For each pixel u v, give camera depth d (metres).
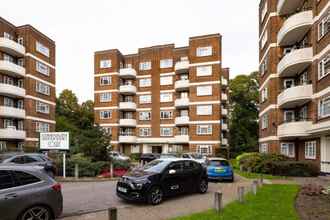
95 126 21.80
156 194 10.00
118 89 47.44
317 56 19.16
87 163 18.28
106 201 10.43
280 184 13.94
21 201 6.49
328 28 17.58
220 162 16.75
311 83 20.55
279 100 23.72
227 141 45.44
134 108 47.47
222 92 46.06
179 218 7.52
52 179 7.39
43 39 38.81
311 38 20.80
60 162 17.78
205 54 40.84
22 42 35.53
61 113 61.72
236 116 50.44
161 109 46.22
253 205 8.90
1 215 6.18
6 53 33.91
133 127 48.03
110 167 18.58
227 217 7.51
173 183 10.86
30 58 35.47
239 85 50.84
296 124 20.55
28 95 34.88
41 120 37.47
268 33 26.77
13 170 6.74
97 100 48.19
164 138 45.34
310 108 20.80
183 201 10.59
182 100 42.69
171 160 11.46
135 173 10.55
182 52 45.94
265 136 27.83
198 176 12.19
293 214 7.74
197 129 40.22
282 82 24.77
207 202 10.38
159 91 46.72
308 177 17.92
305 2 22.42
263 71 29.36
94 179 16.47
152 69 47.56
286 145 24.22
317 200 9.72
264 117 28.50
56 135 17.22
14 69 33.09
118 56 48.06
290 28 21.59
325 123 16.53
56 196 7.19
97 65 48.75
